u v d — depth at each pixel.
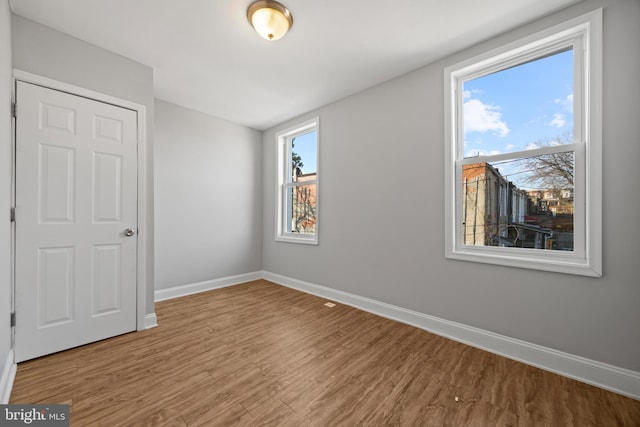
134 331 2.24
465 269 2.11
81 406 1.37
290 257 3.68
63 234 1.90
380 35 1.98
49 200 1.85
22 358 1.73
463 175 2.19
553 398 1.46
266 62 2.33
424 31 1.93
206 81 2.66
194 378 1.61
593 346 1.59
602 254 1.56
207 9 1.73
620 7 1.51
